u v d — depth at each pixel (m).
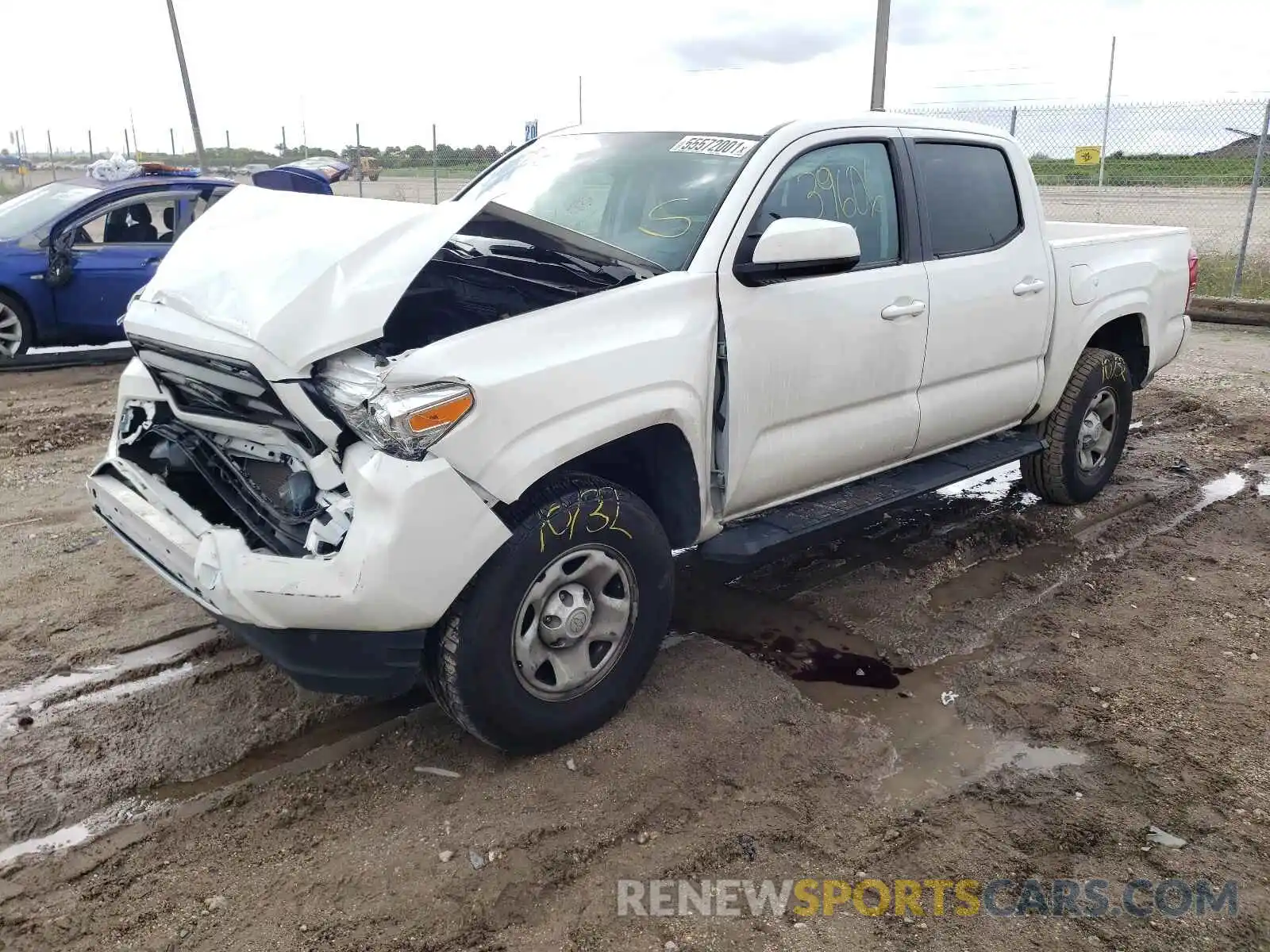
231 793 3.03
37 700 3.49
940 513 5.46
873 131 4.09
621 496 3.18
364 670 2.87
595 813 2.96
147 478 3.38
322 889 2.65
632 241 3.66
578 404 2.99
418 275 3.67
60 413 7.18
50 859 2.75
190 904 2.60
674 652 3.90
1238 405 7.67
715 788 3.10
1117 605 4.40
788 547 3.86
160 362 3.26
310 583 2.72
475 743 3.30
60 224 8.58
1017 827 2.96
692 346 3.29
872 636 4.09
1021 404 4.91
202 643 3.88
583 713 3.23
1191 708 3.60
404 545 2.70
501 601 2.93
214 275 3.13
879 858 2.82
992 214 4.63
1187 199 16.08
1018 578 4.67
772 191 3.67
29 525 5.05
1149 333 5.61
